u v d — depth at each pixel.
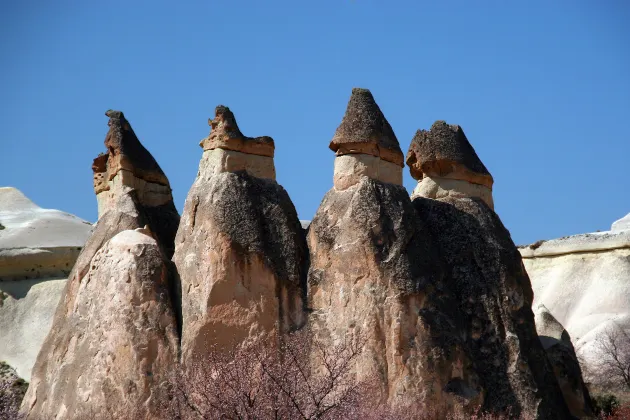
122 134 60.81
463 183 57.31
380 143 55.16
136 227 57.81
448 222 55.78
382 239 52.81
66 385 53.09
